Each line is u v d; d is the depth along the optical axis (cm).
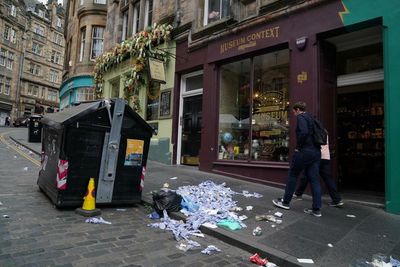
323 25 704
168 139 1141
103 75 1736
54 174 591
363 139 880
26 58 5138
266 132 835
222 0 997
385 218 533
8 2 4697
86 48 2033
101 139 586
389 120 575
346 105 905
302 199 654
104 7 2034
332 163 726
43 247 390
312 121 557
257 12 852
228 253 409
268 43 817
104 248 400
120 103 602
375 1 623
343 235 452
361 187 842
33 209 553
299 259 373
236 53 898
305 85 724
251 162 842
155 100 1245
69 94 2197
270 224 496
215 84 969
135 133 626
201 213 530
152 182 794
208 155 957
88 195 550
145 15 1412
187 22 1088
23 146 1673
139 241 433
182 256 390
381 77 705
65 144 554
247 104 898
